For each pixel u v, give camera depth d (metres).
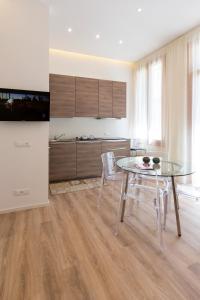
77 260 1.82
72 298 1.42
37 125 2.92
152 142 5.01
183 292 1.49
